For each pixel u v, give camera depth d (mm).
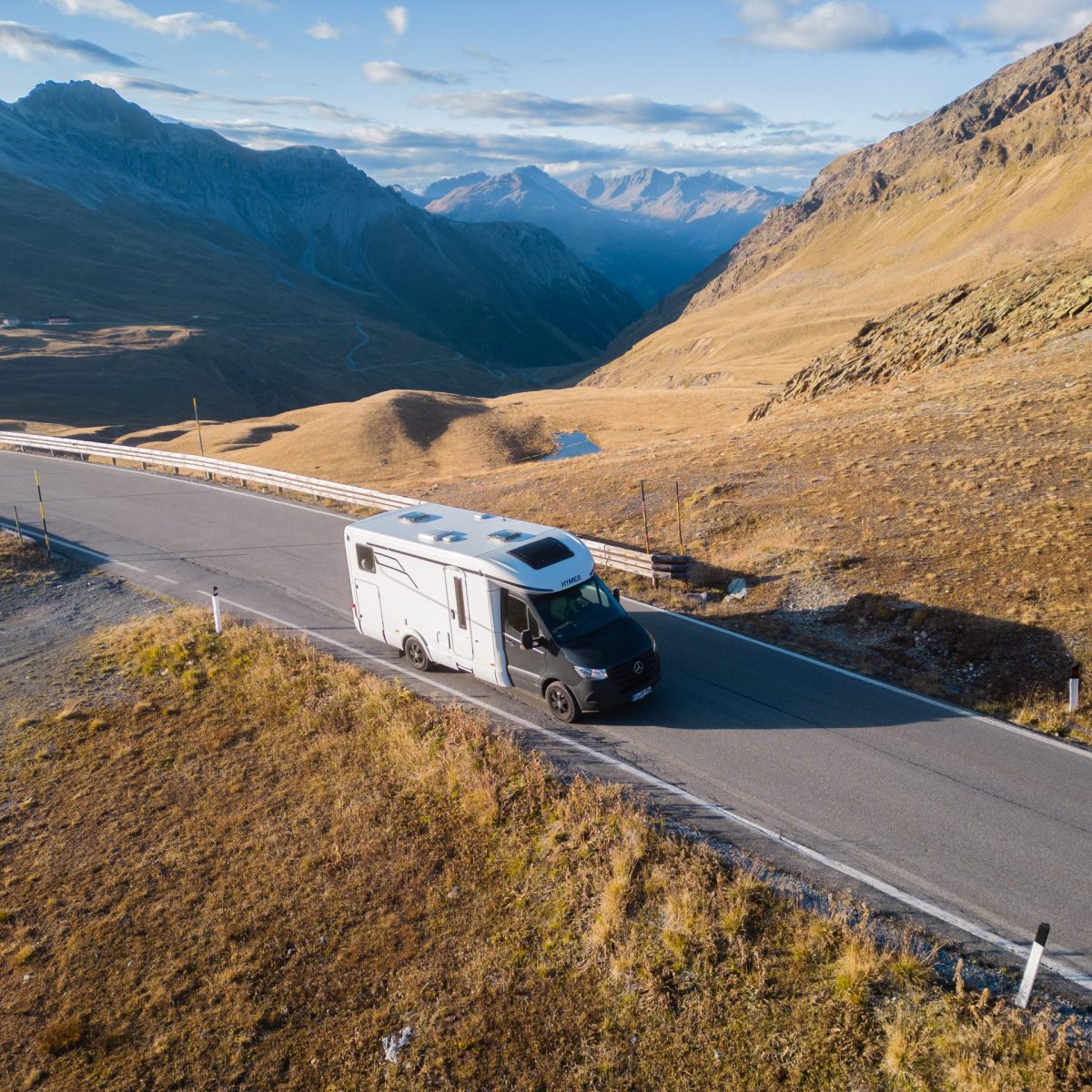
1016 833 10289
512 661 14133
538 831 11117
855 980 8242
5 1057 8812
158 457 38125
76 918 10609
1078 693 13094
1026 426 25156
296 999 9156
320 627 18953
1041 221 199875
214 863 11344
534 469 36750
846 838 10438
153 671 17172
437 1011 8805
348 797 12383
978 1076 7188
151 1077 8438
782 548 20297
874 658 15195
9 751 14547
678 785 11828
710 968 8703
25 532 27969
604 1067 8008
